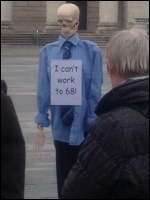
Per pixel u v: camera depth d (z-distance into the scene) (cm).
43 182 1121
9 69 3659
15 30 6328
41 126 829
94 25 6588
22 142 431
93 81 802
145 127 421
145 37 448
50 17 5916
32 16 6481
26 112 1969
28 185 1099
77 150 805
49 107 823
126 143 417
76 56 802
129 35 447
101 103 435
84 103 801
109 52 450
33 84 2831
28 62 4169
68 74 800
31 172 1197
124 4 6288
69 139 795
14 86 2747
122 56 446
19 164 426
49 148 1404
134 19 5981
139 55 444
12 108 432
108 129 423
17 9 6450
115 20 6041
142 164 416
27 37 5628
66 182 436
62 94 802
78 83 799
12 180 421
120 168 416
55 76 802
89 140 429
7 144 427
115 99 432
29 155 1337
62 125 804
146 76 445
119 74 449
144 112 426
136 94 429
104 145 421
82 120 801
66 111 802
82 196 427
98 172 420
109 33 5938
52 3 5916
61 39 808
